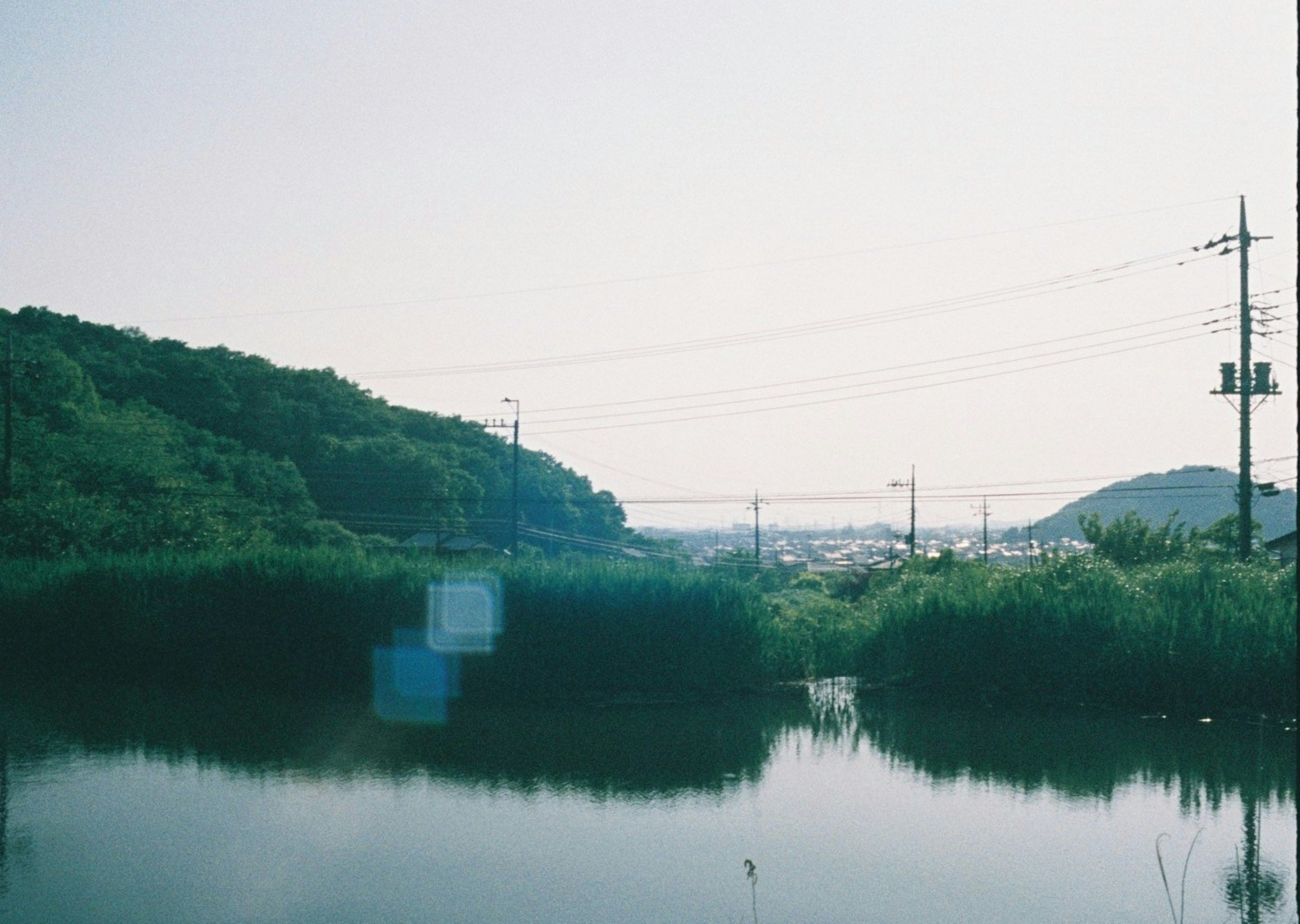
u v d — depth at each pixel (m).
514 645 20.66
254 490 58.38
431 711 19.17
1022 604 19.97
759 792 13.16
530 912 9.00
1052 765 14.57
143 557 26.38
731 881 9.83
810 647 22.48
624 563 22.41
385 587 21.59
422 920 8.84
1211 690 17.98
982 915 8.95
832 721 18.11
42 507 36.72
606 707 19.66
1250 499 29.33
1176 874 9.91
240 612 22.39
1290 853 10.49
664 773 14.20
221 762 14.76
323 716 18.67
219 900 9.27
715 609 20.78
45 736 16.69
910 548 64.56
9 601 25.20
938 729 17.34
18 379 49.69
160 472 49.31
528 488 81.44
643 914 8.98
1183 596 19.98
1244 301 29.45
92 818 11.89
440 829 11.48
